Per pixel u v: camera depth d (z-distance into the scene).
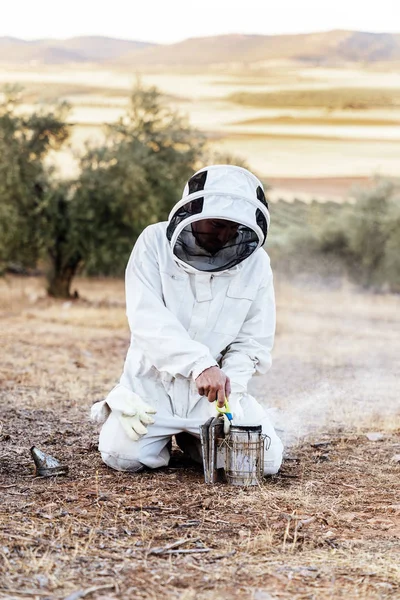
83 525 4.17
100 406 5.42
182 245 5.09
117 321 20.28
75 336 16.14
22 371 10.50
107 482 5.04
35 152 28.61
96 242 29.17
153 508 4.50
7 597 3.21
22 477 5.17
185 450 5.70
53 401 8.16
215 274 5.18
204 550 3.86
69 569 3.56
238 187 4.91
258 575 3.57
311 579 3.54
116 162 28.77
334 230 45.94
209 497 4.75
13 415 7.30
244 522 4.31
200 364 5.01
